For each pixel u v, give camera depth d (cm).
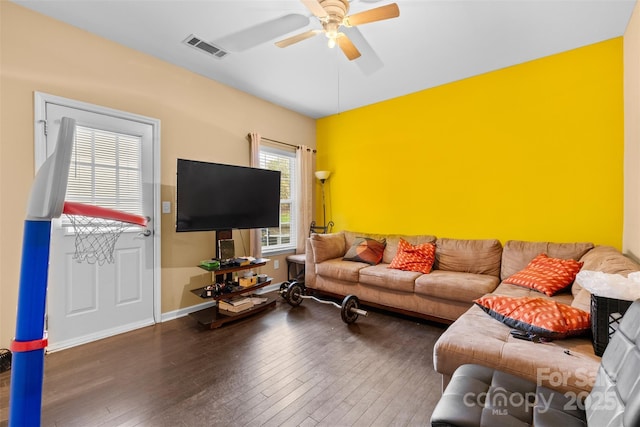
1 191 230
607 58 285
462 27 265
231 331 293
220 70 346
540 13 246
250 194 367
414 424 167
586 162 296
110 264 284
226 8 242
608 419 98
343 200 486
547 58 314
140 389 199
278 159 467
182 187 305
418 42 288
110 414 175
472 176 363
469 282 287
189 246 346
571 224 305
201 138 357
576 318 164
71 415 174
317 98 429
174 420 171
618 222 281
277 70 346
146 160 310
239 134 399
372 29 268
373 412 177
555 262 268
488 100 350
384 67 338
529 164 327
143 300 307
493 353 154
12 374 54
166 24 263
